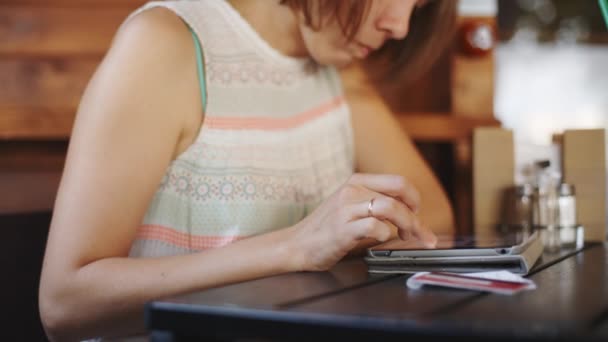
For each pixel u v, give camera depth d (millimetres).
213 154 1188
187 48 1153
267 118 1282
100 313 895
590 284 726
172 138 1099
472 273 762
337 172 1453
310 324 552
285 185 1285
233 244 920
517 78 2531
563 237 1217
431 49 1515
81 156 975
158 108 1060
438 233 1453
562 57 2545
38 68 1794
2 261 1156
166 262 904
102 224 945
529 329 497
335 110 1463
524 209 1321
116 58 1062
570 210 1229
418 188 1534
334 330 543
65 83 1801
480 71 1966
